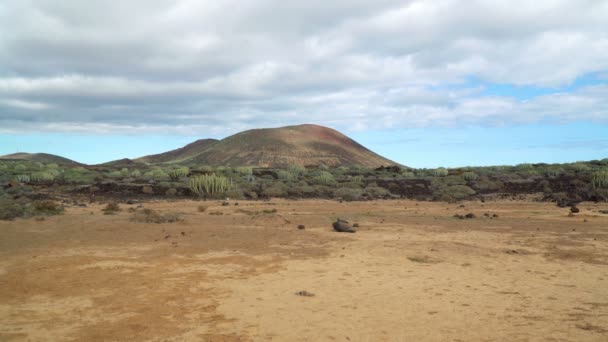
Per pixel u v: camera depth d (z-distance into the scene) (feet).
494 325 19.48
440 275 29.07
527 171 131.75
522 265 32.27
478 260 33.88
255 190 100.68
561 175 116.47
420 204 83.46
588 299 23.67
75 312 21.16
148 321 19.90
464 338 17.90
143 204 76.54
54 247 37.29
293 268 30.86
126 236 43.06
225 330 18.79
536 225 53.88
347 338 17.89
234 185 103.14
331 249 38.04
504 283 27.09
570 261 33.73
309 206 77.77
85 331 18.63
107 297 23.58
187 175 131.13
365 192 99.81
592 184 98.02
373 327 19.20
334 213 66.85
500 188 105.29
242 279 27.68
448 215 65.57
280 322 19.81
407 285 26.48
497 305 22.52
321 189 104.68
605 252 37.01
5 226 47.83
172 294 24.18
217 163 364.99
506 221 57.77
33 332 18.49
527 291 25.27
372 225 53.72
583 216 62.75
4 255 33.94
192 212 65.00
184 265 31.37
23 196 79.66
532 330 18.81
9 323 19.58
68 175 126.93
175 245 38.83
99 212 61.93
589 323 19.69
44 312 21.13
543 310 21.68
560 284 26.91
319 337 18.01
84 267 30.32
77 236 42.63
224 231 46.85
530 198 91.81
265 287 25.82
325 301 23.11
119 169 189.67
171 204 77.36
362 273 29.53
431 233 47.55
